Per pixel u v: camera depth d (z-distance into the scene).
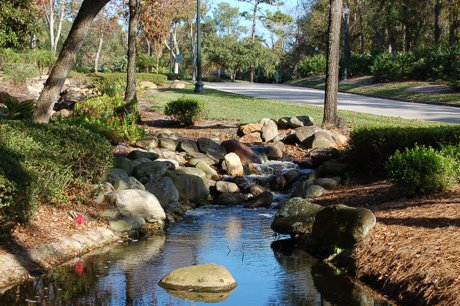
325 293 7.37
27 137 9.45
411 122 22.16
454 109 29.52
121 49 94.75
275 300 7.14
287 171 15.73
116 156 15.23
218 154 16.80
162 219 11.61
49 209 9.83
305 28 74.88
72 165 10.24
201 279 7.67
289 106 29.02
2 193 7.96
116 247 9.65
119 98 22.64
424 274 6.76
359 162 14.38
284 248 9.77
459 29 63.84
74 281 7.72
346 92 45.91
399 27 71.19
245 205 13.95
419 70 44.75
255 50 78.75
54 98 12.70
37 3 54.41
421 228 8.25
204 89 41.84
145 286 7.59
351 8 66.44
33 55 43.81
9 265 7.77
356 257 8.26
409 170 10.42
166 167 13.86
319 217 9.48
